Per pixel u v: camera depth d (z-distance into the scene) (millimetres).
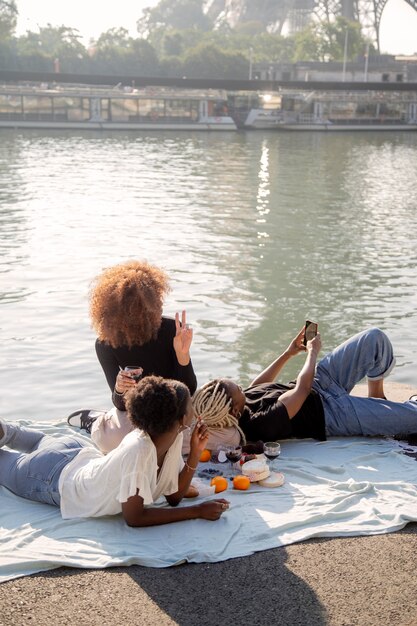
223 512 5211
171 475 5117
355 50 169000
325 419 6531
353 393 7555
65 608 4219
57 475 5176
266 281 21266
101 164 56781
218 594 4359
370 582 4477
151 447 4863
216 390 5977
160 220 31938
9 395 12633
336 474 5883
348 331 16859
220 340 15984
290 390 6344
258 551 4777
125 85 110000
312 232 29953
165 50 179250
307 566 4629
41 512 5211
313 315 18016
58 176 48344
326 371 6695
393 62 155375
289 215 34562
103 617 4148
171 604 4270
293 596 4348
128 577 4504
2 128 95312
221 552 4738
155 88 109438
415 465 6047
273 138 94000
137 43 141750
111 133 94250
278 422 6211
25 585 4414
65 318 16766
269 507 5305
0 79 104438
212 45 143875
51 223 30141
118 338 5672
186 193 41781
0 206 34781
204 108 105375
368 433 6594
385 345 6684
